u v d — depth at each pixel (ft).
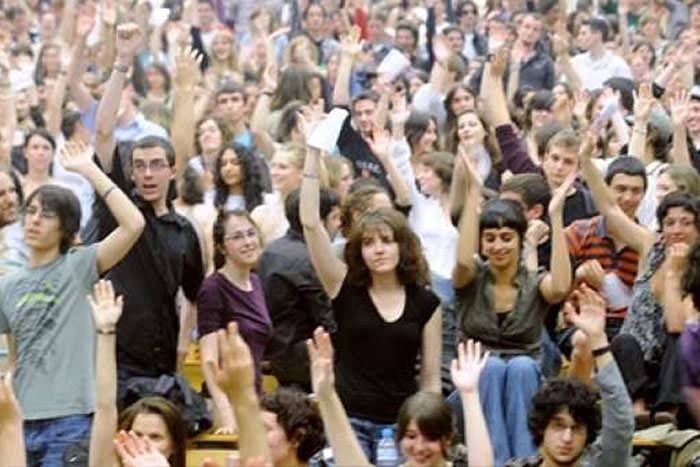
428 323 57.88
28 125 89.30
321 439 52.90
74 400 55.67
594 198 63.67
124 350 58.54
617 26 119.03
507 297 59.36
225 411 58.85
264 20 114.21
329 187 67.77
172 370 59.36
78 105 84.64
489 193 70.90
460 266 59.41
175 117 72.84
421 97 90.89
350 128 79.82
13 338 56.39
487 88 75.87
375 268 57.26
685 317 58.54
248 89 89.10
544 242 64.39
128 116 80.48
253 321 59.88
